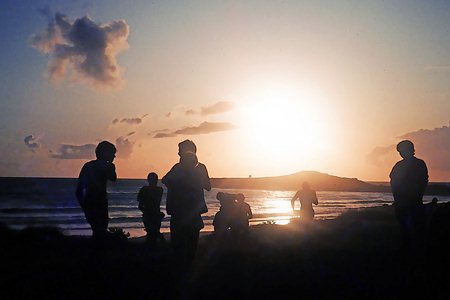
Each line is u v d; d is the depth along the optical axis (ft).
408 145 34.04
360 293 24.22
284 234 55.98
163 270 30.91
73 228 118.01
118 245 47.16
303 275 28.96
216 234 48.16
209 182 28.32
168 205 27.30
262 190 631.97
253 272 29.99
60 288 25.77
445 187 449.48
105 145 30.12
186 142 27.94
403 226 34.01
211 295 24.12
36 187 308.81
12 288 25.64
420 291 23.95
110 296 24.13
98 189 29.60
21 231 51.49
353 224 69.41
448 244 23.68
